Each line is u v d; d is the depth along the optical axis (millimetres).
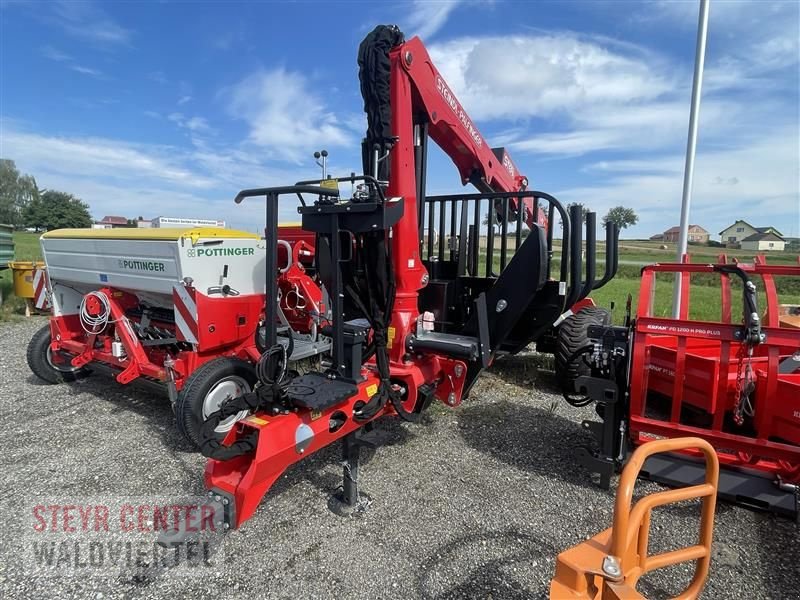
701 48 5469
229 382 3762
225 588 2322
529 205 6102
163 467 3430
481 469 3436
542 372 5801
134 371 4129
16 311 9539
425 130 3832
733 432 3816
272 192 2684
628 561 1700
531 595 2279
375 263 3123
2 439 3863
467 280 4539
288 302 5102
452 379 3678
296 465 3467
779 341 2785
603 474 3139
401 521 2832
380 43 3342
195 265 3771
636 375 3088
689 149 5633
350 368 2916
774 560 2541
